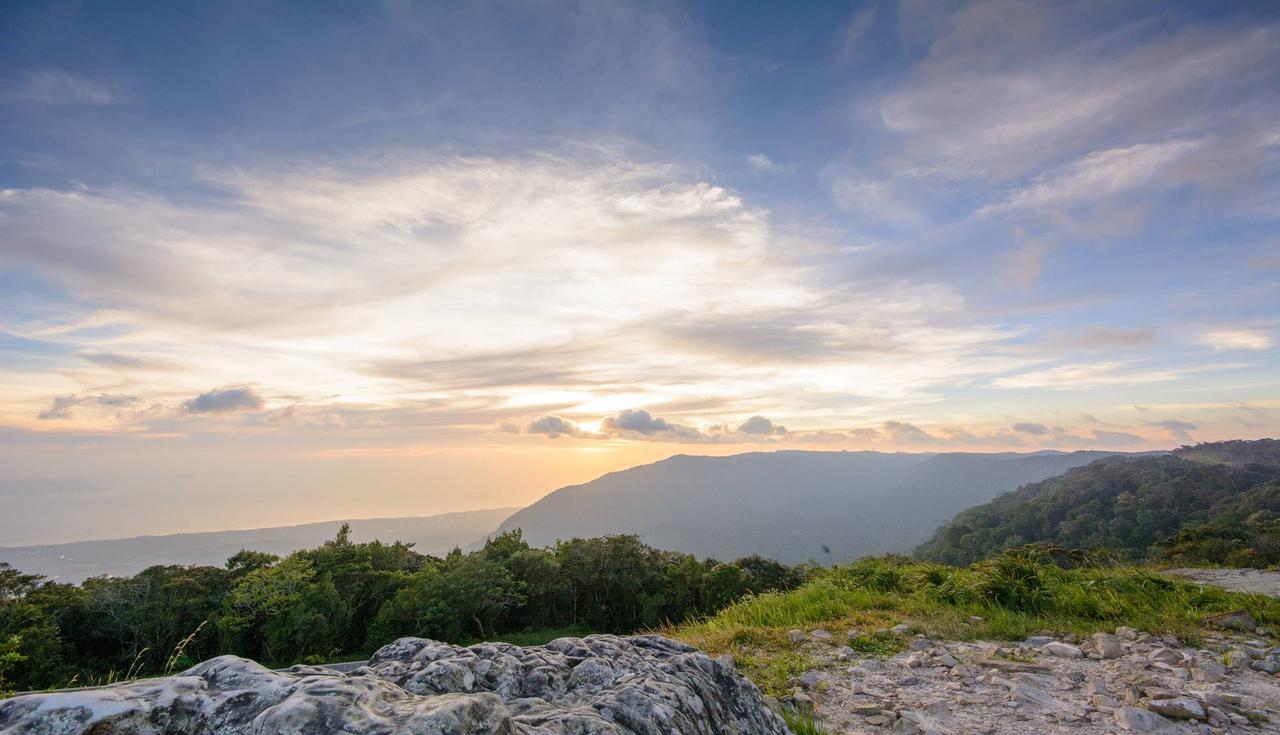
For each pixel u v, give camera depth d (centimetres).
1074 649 716
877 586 1149
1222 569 1495
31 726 148
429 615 4472
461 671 253
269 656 4112
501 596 5081
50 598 3972
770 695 587
